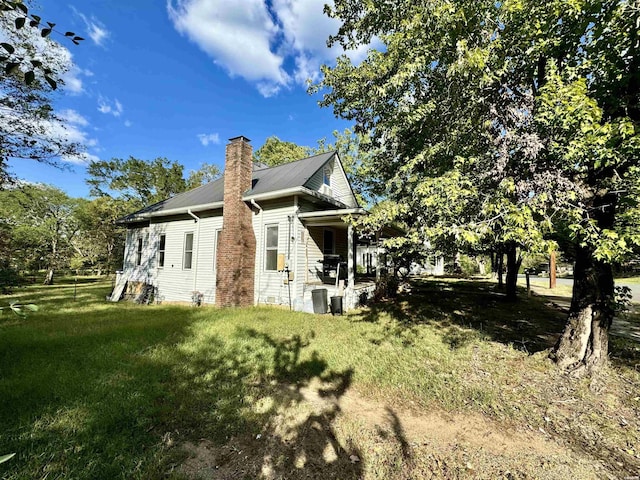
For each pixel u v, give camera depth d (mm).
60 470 2191
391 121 5070
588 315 4082
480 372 4113
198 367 4191
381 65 4914
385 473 2293
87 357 4461
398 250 8367
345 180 13469
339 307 8102
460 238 3430
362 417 3057
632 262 4328
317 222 9406
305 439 2693
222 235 9422
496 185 3678
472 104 4027
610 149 2801
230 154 9578
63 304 10453
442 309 8836
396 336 5887
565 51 3807
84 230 20438
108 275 22453
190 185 29781
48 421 2768
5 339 5449
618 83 3459
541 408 3232
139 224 13406
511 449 2584
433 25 3891
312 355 4742
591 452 2562
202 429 2791
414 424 2947
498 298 11000
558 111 2949
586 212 3271
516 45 3881
